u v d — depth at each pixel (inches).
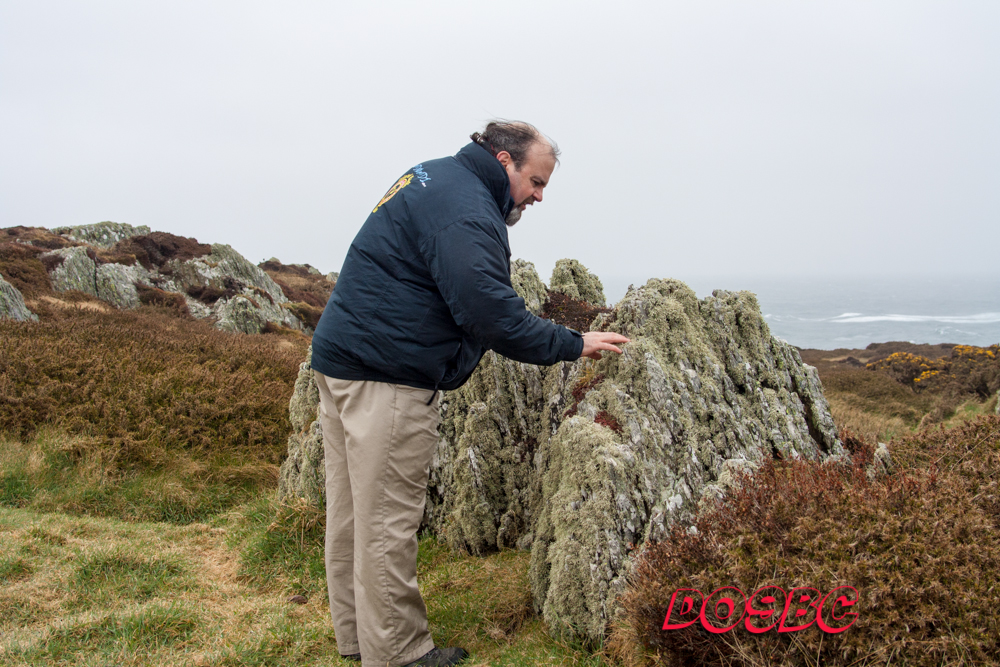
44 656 102.0
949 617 77.8
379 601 97.7
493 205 94.2
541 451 146.8
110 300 829.8
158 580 138.1
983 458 126.3
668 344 139.0
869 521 89.5
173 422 249.3
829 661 78.4
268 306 967.6
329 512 108.6
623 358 129.0
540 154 101.9
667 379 129.6
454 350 98.7
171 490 207.8
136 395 260.1
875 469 120.0
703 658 82.8
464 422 154.3
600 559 103.8
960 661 72.7
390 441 96.2
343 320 94.7
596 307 187.0
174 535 176.1
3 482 197.5
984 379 528.7
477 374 154.6
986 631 76.3
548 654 99.9
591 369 138.5
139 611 117.9
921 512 90.5
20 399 242.1
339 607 108.0
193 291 959.6
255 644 109.1
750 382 147.8
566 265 207.0
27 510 184.9
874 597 78.9
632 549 103.7
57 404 248.7
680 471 119.3
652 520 107.9
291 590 137.4
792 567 84.4
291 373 337.1
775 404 145.9
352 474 97.6
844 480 108.4
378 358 93.8
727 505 102.0
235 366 331.6
